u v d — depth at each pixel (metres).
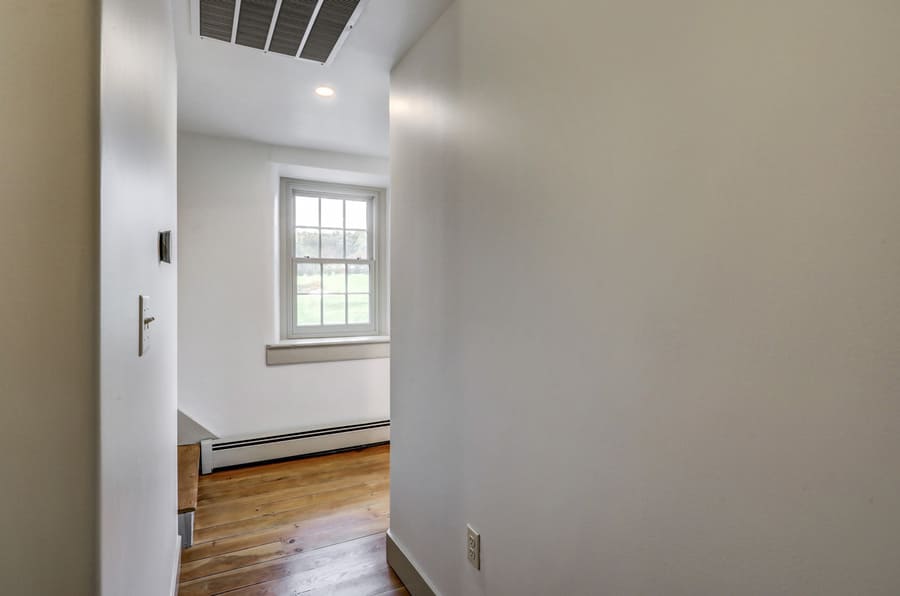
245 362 3.26
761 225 0.71
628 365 0.94
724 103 0.76
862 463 0.60
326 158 3.46
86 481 0.57
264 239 3.30
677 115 0.84
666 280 0.86
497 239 1.36
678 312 0.84
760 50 0.71
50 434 0.56
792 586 0.67
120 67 0.70
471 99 1.48
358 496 2.76
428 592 1.75
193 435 3.10
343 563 2.10
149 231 1.01
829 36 0.63
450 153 1.61
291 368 3.40
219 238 3.17
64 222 0.56
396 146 2.05
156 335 1.16
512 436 1.30
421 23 1.72
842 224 0.62
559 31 1.12
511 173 1.30
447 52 1.62
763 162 0.70
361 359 3.65
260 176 3.28
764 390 0.71
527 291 1.24
